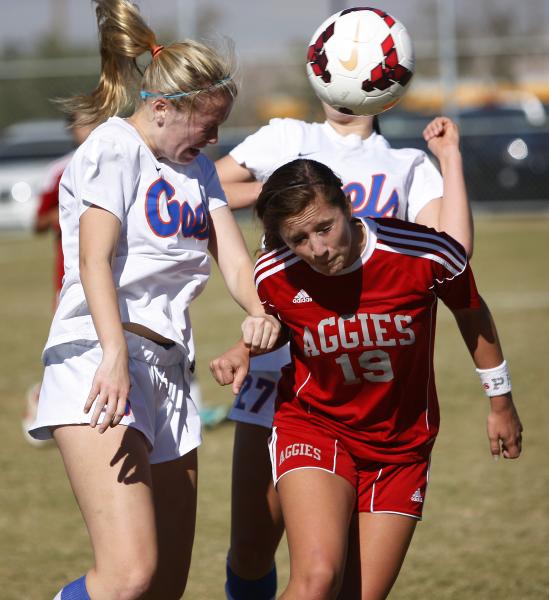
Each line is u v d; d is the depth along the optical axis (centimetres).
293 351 1129
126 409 1059
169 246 1109
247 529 1302
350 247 1023
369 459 1099
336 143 1343
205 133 1095
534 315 3594
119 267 1095
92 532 1026
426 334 1084
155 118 1095
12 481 2012
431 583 1459
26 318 3909
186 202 1127
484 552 1569
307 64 1318
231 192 1362
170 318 1130
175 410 1148
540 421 2273
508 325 3431
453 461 2038
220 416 2392
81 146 1104
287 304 1079
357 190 1299
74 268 1109
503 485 1880
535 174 7050
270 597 1341
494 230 6316
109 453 1040
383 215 1294
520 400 2456
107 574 1001
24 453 2220
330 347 1073
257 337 1068
